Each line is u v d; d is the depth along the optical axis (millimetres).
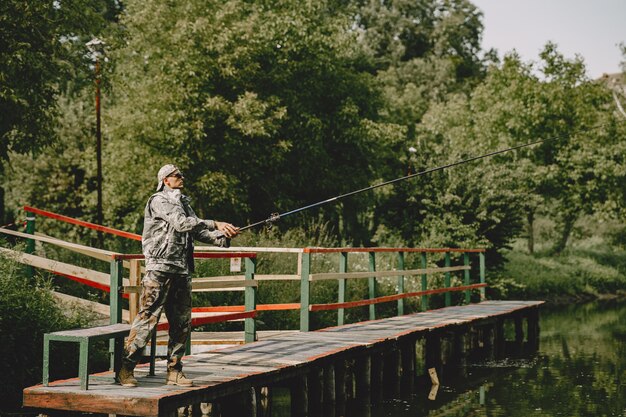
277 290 15031
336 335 11570
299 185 26469
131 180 23750
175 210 6727
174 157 22641
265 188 25719
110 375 7605
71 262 15773
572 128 35344
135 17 22828
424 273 15875
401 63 56750
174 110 22391
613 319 23938
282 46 25281
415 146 22984
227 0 24219
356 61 35500
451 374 14289
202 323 9078
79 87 18922
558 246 37219
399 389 12234
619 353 16578
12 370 9508
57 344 10047
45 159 26266
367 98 29516
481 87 38312
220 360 8930
